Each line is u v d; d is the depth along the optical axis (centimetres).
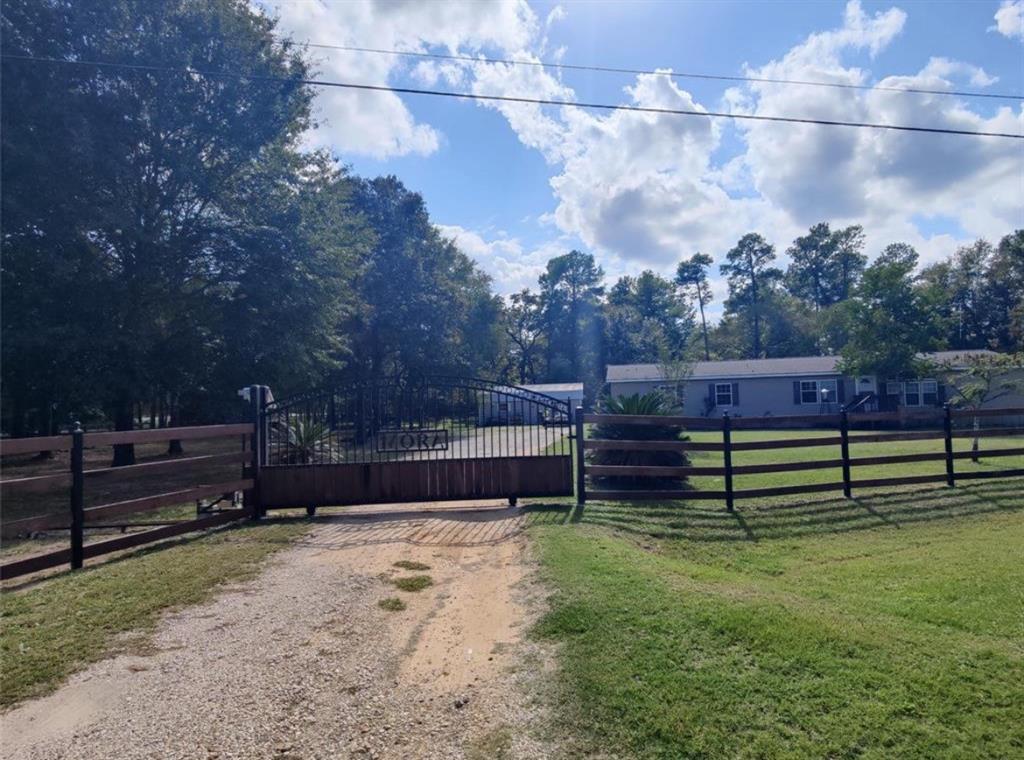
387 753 286
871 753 271
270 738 298
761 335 5878
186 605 482
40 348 1395
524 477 885
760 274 6238
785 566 608
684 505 894
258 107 1658
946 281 4772
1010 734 281
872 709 301
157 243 1515
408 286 3281
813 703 308
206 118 1590
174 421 2148
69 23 1393
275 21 1791
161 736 300
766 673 338
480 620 453
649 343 5756
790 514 830
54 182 1345
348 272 1911
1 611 468
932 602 468
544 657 375
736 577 549
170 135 1591
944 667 341
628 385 3269
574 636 397
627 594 461
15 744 293
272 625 442
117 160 1412
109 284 1485
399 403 942
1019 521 783
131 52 1459
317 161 2039
